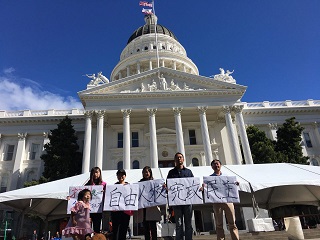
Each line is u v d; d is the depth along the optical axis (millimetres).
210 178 8656
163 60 60750
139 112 37281
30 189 12047
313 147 44875
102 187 8984
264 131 41906
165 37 69062
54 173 35625
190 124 40281
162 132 39125
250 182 11430
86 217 7293
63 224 33125
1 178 41844
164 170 14367
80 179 12750
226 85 37594
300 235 11727
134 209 8430
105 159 37156
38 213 15484
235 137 34656
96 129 37375
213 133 39844
